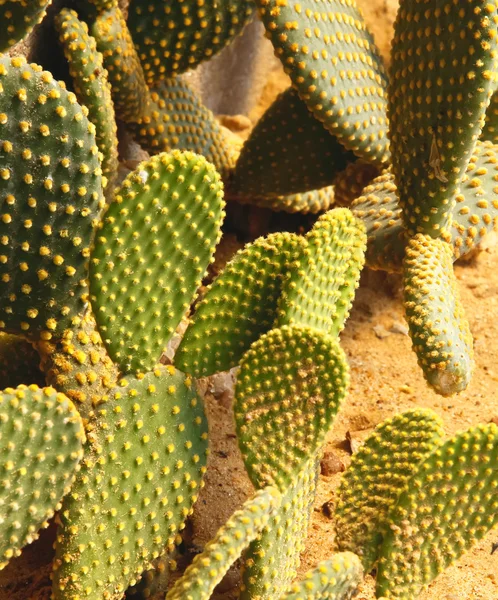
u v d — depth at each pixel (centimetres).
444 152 99
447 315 97
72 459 85
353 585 87
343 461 103
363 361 114
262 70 168
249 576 86
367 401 110
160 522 88
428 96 99
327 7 107
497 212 106
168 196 88
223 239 122
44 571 92
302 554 95
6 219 85
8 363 93
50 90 84
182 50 111
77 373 88
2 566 85
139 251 87
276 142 114
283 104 113
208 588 82
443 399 111
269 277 93
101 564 86
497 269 124
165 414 88
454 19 96
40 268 86
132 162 119
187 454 89
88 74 102
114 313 87
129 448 87
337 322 94
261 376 88
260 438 87
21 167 84
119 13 107
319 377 87
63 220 86
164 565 91
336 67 106
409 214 103
